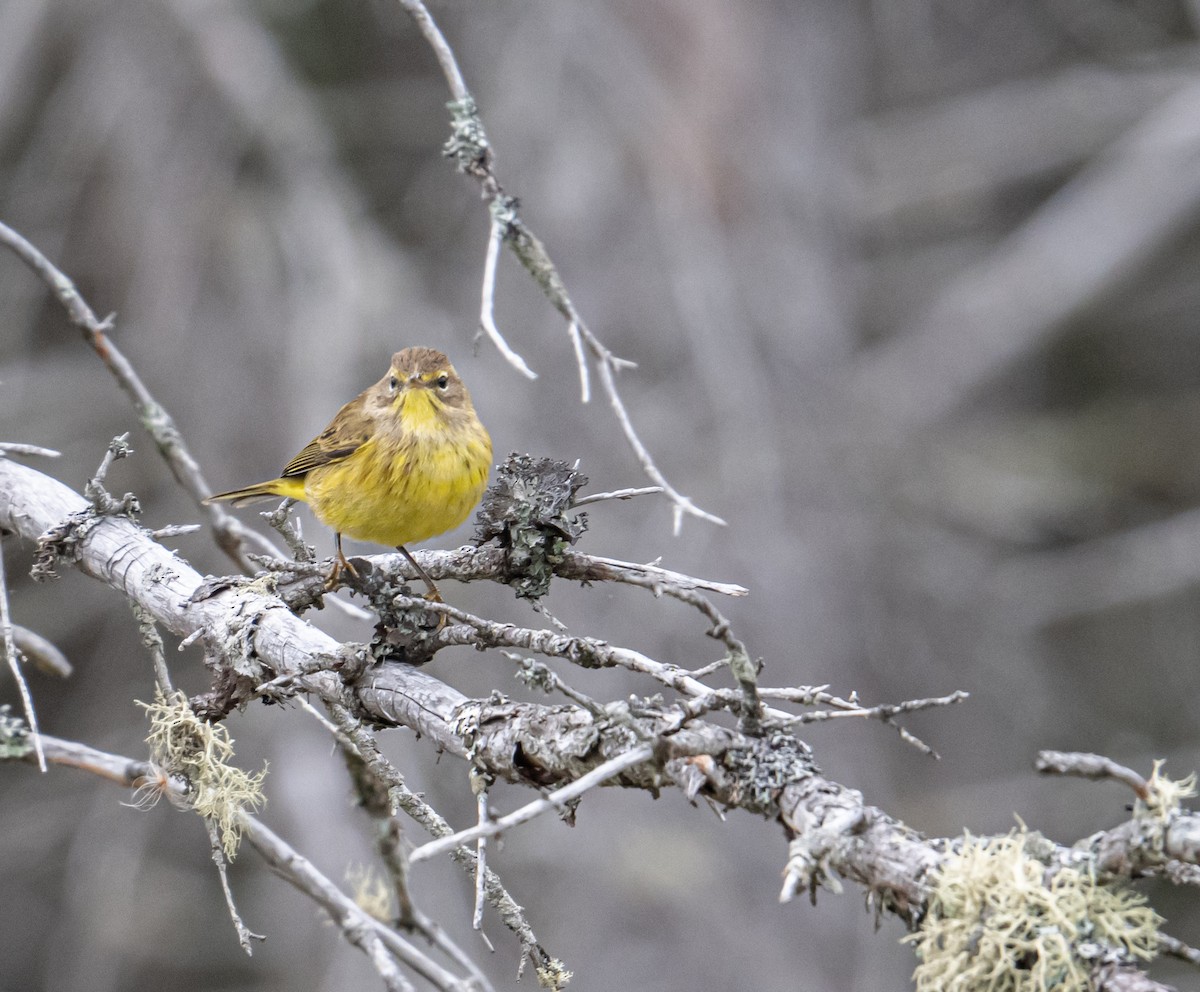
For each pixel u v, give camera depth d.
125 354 15.80
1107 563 18.81
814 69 16.72
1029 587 18.56
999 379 19.78
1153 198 19.09
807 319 16.05
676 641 14.17
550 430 15.20
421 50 17.56
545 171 15.73
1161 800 3.57
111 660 16.12
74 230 16.47
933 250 20.70
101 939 15.47
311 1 17.17
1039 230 19.53
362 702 5.00
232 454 15.53
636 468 14.88
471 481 6.76
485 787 4.57
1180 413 20.39
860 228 18.59
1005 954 3.63
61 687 17.11
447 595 13.77
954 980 3.64
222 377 15.70
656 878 13.59
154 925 16.02
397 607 4.98
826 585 15.21
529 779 4.50
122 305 16.20
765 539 14.69
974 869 3.70
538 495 5.19
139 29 16.20
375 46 17.88
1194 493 20.20
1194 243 21.16
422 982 12.74
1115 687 19.00
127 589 5.48
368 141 17.98
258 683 5.12
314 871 5.57
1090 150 20.48
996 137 19.66
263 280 15.85
